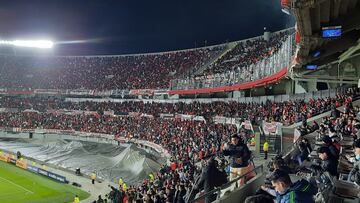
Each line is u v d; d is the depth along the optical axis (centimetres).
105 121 5828
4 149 5250
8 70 7694
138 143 4759
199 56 6625
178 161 2756
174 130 4272
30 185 3516
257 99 4181
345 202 633
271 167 1082
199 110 4534
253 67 3962
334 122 1853
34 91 7175
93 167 4091
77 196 2948
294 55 1848
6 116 6588
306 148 1258
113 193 2512
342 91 3005
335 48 1563
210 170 917
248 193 1018
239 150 1030
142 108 5706
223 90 4538
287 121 2733
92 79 7219
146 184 2494
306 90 3703
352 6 1162
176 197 1305
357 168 721
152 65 7050
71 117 6362
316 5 890
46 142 5888
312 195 522
